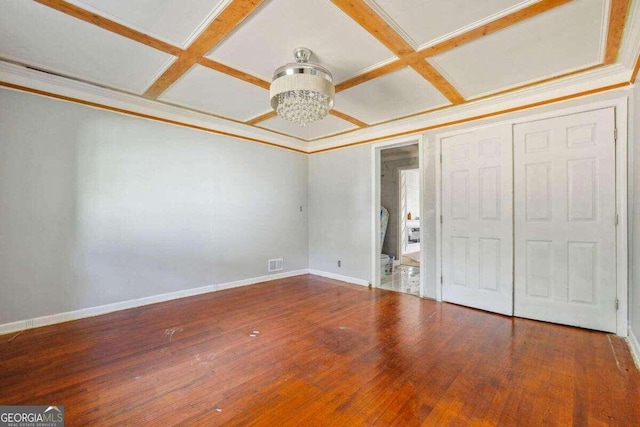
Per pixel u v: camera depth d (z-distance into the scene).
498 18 1.86
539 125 2.92
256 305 3.43
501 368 2.05
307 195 5.30
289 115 2.40
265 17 1.86
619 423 1.51
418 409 1.64
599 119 2.62
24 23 1.94
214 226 4.02
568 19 1.87
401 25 1.94
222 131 4.07
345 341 2.49
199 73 2.64
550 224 2.87
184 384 1.86
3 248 2.58
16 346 2.35
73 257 2.93
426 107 3.42
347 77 2.66
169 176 3.59
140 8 1.80
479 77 2.67
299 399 1.72
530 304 2.98
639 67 2.20
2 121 2.57
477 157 3.31
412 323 2.89
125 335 2.58
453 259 3.51
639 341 2.18
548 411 1.61
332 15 1.84
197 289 3.86
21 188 2.66
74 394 1.75
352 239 4.61
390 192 6.12
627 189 2.51
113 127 3.17
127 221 3.27
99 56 2.36
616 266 2.57
